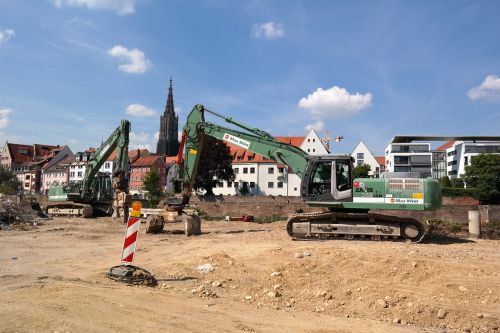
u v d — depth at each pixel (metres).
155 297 7.84
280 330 6.57
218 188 84.44
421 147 83.50
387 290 8.69
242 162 83.38
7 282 8.97
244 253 12.82
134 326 6.13
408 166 81.19
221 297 8.43
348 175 16.03
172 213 20.70
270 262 11.34
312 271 10.10
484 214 37.91
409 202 15.34
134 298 7.60
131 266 9.41
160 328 6.14
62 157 115.06
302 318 7.34
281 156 18.81
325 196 16.14
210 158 62.19
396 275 9.55
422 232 15.13
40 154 125.50
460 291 8.56
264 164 82.44
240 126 19.84
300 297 8.59
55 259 12.71
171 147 162.50
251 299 8.40
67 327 5.84
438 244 14.80
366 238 15.79
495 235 32.09
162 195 54.62
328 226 15.88
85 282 8.85
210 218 44.38
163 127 162.88
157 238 18.50
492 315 7.47
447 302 8.12
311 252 12.16
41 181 113.69
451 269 9.77
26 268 11.06
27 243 16.75
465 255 11.84
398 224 15.44
